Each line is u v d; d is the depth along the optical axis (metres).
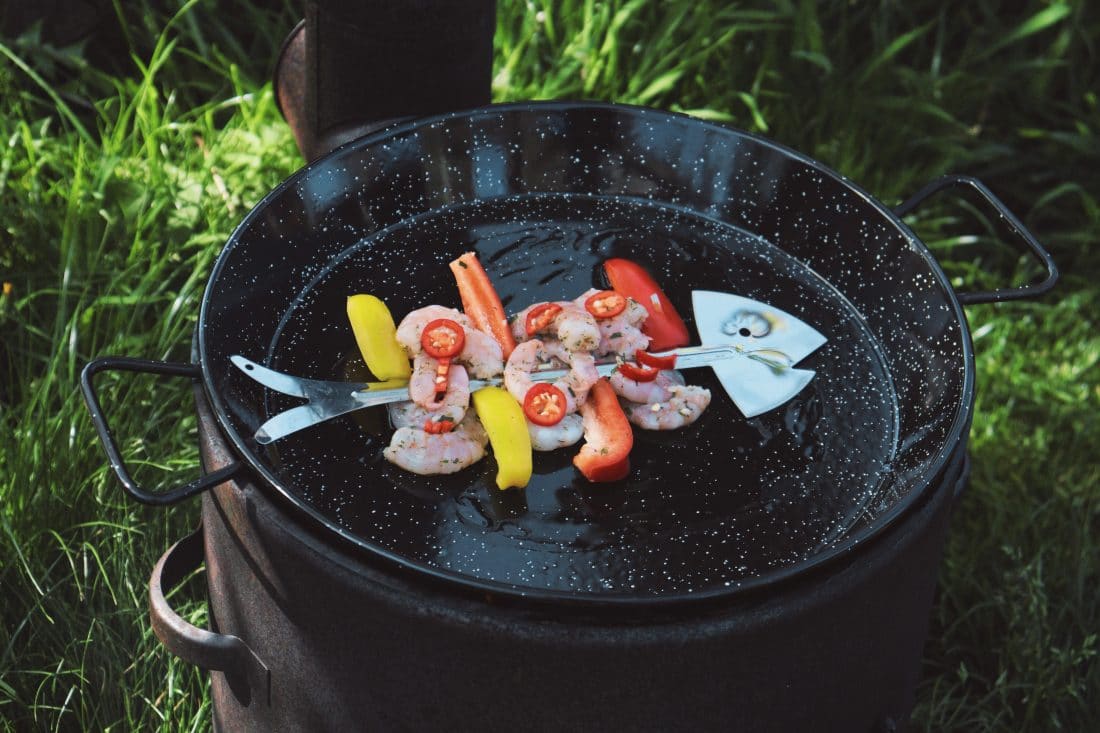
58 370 1.31
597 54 1.56
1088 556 1.33
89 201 1.41
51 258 1.41
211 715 1.20
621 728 0.93
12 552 1.22
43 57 1.54
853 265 1.11
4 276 1.40
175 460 1.30
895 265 1.09
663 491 1.00
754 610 0.90
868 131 1.64
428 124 1.14
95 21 1.59
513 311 1.09
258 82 1.62
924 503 0.95
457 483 0.99
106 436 0.93
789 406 1.04
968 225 1.64
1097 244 1.63
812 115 1.64
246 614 1.00
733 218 1.16
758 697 0.94
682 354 1.06
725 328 1.08
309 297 1.09
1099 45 1.77
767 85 1.64
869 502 1.00
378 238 1.13
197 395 0.98
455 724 0.94
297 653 0.97
